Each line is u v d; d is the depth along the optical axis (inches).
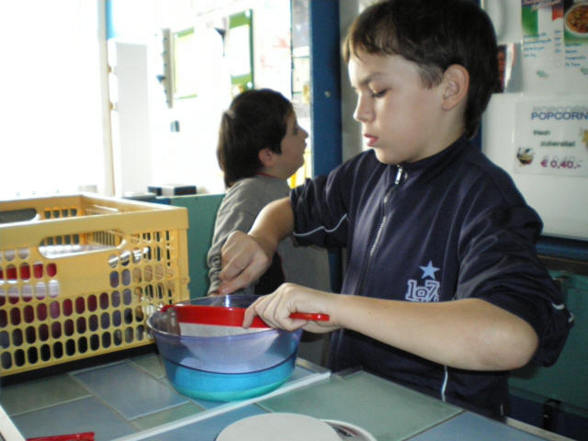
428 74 27.8
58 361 27.9
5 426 18.7
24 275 29.5
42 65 108.0
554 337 24.1
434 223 31.0
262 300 25.8
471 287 24.4
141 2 111.3
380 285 33.0
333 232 40.7
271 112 58.8
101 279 28.8
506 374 32.0
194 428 21.6
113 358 29.4
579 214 50.9
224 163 62.2
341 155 71.3
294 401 23.7
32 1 105.9
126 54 109.8
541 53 51.8
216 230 55.6
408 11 27.5
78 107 112.5
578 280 48.2
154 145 118.0
